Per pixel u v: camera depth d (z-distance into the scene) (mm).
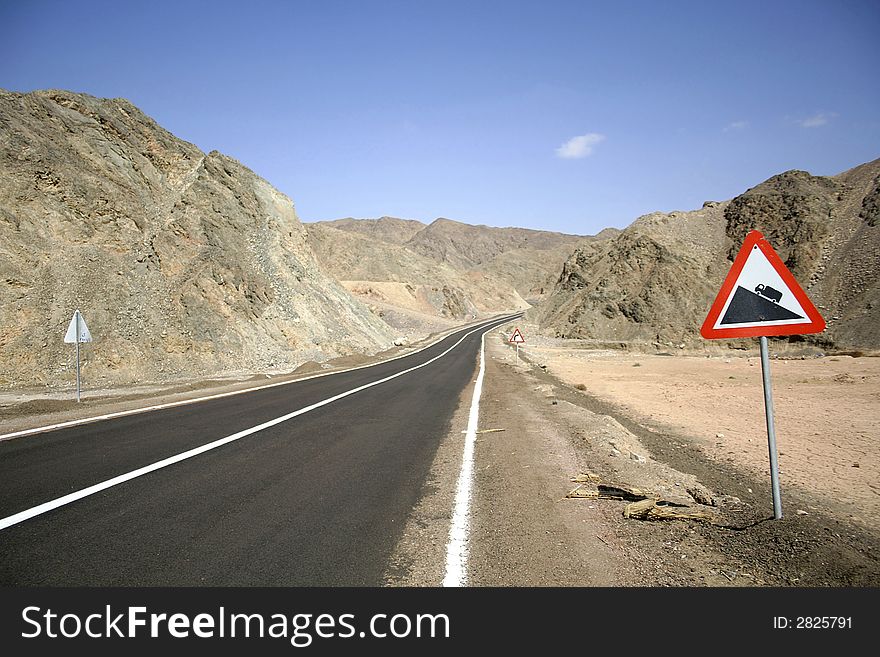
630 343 58156
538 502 6199
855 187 64688
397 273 108375
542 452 8875
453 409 13867
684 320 60875
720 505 6492
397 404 14648
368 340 41969
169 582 4137
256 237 35250
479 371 27156
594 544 4969
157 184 32000
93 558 4488
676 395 19734
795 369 31031
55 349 20859
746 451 10148
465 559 4570
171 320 25375
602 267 76938
